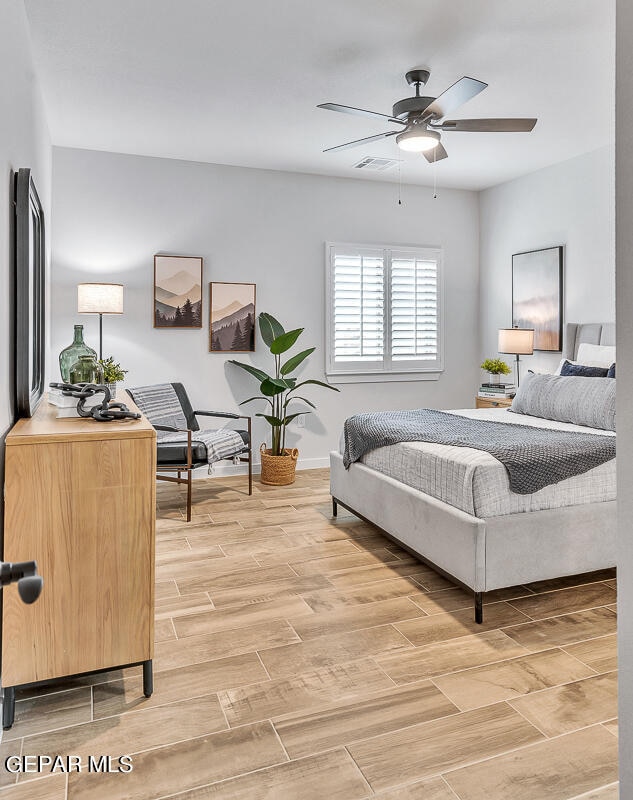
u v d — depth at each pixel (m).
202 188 4.98
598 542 2.77
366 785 1.60
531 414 4.11
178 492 4.70
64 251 4.61
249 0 2.60
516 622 2.54
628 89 1.13
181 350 5.01
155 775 1.64
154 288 4.86
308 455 5.54
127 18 2.76
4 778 1.63
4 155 2.04
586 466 2.74
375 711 1.92
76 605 1.91
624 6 1.14
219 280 5.09
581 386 3.76
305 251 5.37
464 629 2.47
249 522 3.93
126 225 4.77
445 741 1.78
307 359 5.46
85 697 2.01
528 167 5.14
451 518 2.67
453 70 3.27
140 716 1.90
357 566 3.17
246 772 1.65
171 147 4.59
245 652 2.30
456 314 6.02
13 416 2.21
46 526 1.87
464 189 5.93
